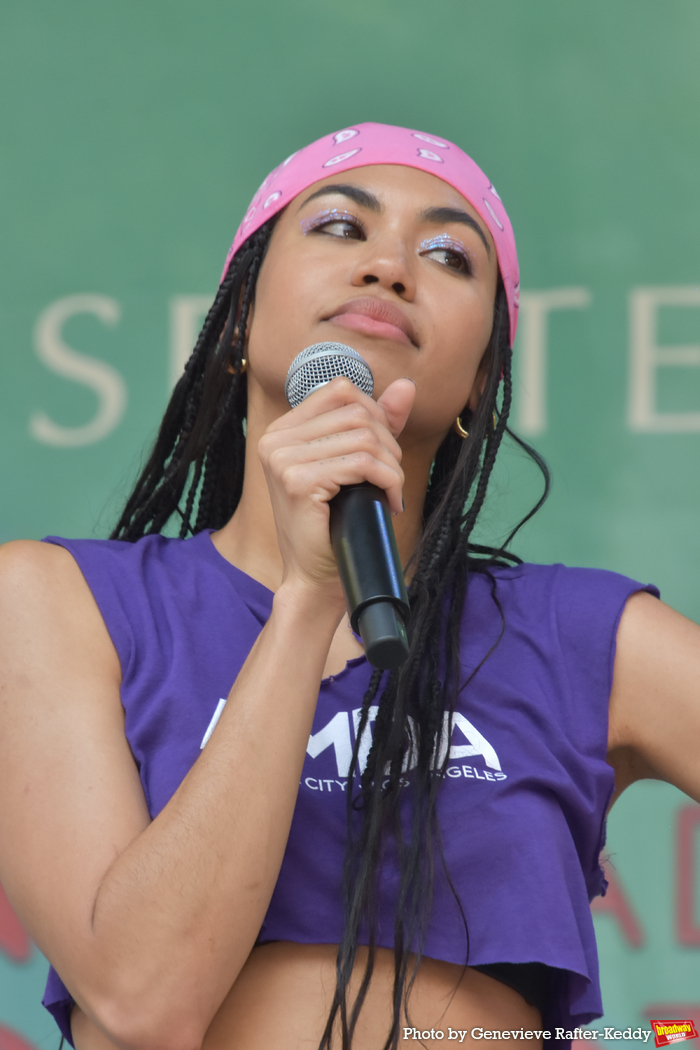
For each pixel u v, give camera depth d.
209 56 12.87
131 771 5.05
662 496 12.12
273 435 4.83
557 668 5.73
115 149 12.80
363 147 6.63
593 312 12.40
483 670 5.69
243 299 6.68
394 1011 4.79
